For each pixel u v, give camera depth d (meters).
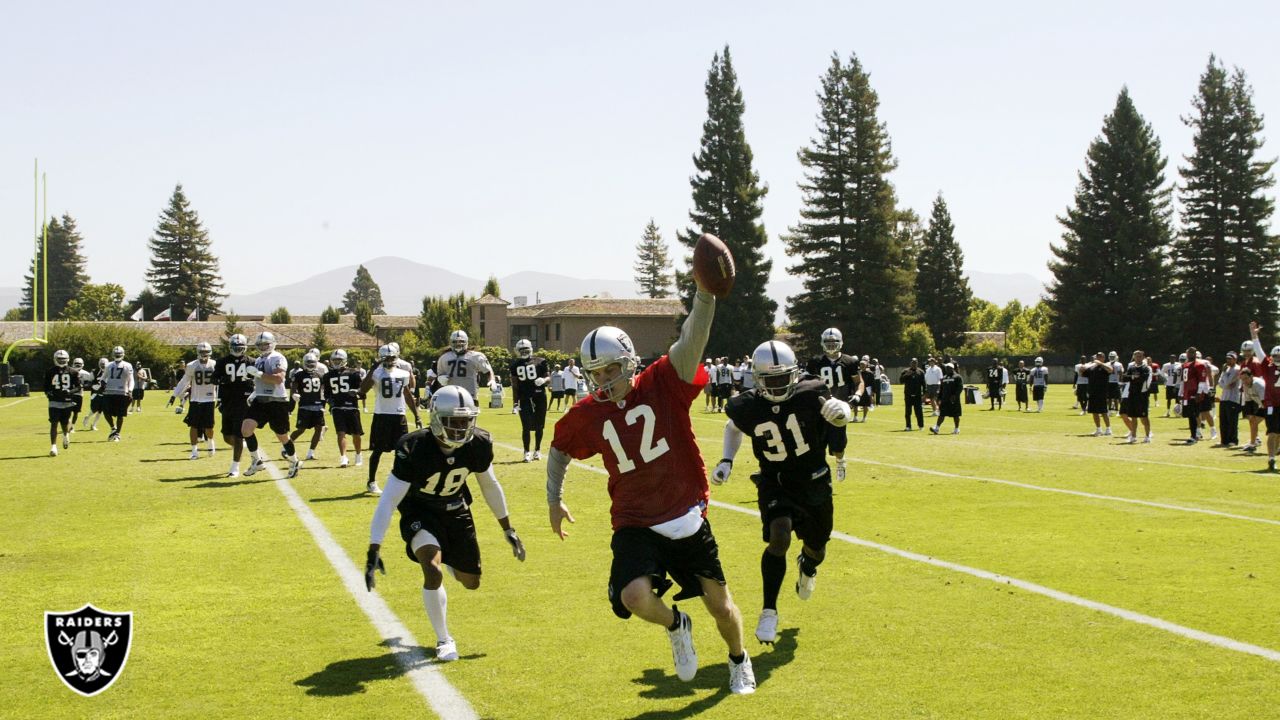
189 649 5.87
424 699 4.98
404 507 5.93
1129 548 8.59
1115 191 63.44
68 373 18.02
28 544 9.11
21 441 20.70
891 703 4.83
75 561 8.35
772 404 6.13
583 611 6.68
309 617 6.57
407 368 12.85
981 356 64.88
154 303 107.69
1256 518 10.16
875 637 5.97
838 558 8.24
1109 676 5.20
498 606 6.81
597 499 12.05
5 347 58.38
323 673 5.41
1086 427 23.83
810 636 6.02
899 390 51.22
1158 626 6.12
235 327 84.31
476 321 87.31
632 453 4.83
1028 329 86.81
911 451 17.61
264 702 4.96
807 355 65.00
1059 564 7.95
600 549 8.82
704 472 4.98
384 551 8.79
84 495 12.41
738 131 64.50
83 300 123.44
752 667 5.45
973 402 36.62
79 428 24.41
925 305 86.75
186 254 106.75
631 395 4.88
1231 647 5.68
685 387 4.86
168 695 5.08
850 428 23.53
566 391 34.19
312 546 9.02
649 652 5.75
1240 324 62.94
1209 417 20.23
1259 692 4.94
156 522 10.34
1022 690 5.00
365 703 4.93
